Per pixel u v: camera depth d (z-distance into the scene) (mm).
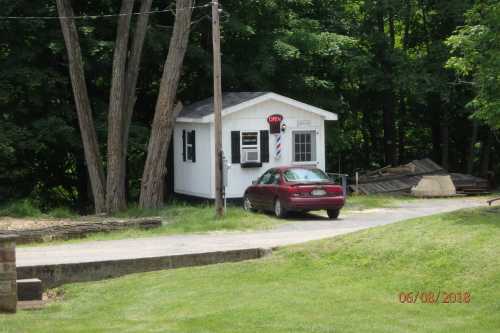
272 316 10250
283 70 33656
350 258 13219
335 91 38406
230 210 22891
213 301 11305
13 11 28094
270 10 32969
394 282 11805
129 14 26297
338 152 41438
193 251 14781
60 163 32000
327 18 36812
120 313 10969
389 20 38719
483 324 9617
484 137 40562
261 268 13500
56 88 29250
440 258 12141
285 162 27672
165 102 26297
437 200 29828
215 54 22219
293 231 19672
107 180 26469
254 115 27156
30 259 14445
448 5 35938
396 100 40844
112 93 26453
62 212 24984
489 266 11430
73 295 12453
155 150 26375
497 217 13664
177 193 29906
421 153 44938
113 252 15398
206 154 27281
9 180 30891
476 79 17172
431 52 36156
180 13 26047
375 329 9492
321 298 11242
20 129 27375
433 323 9758
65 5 25609
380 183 32688
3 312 11109
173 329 9781
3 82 27281
